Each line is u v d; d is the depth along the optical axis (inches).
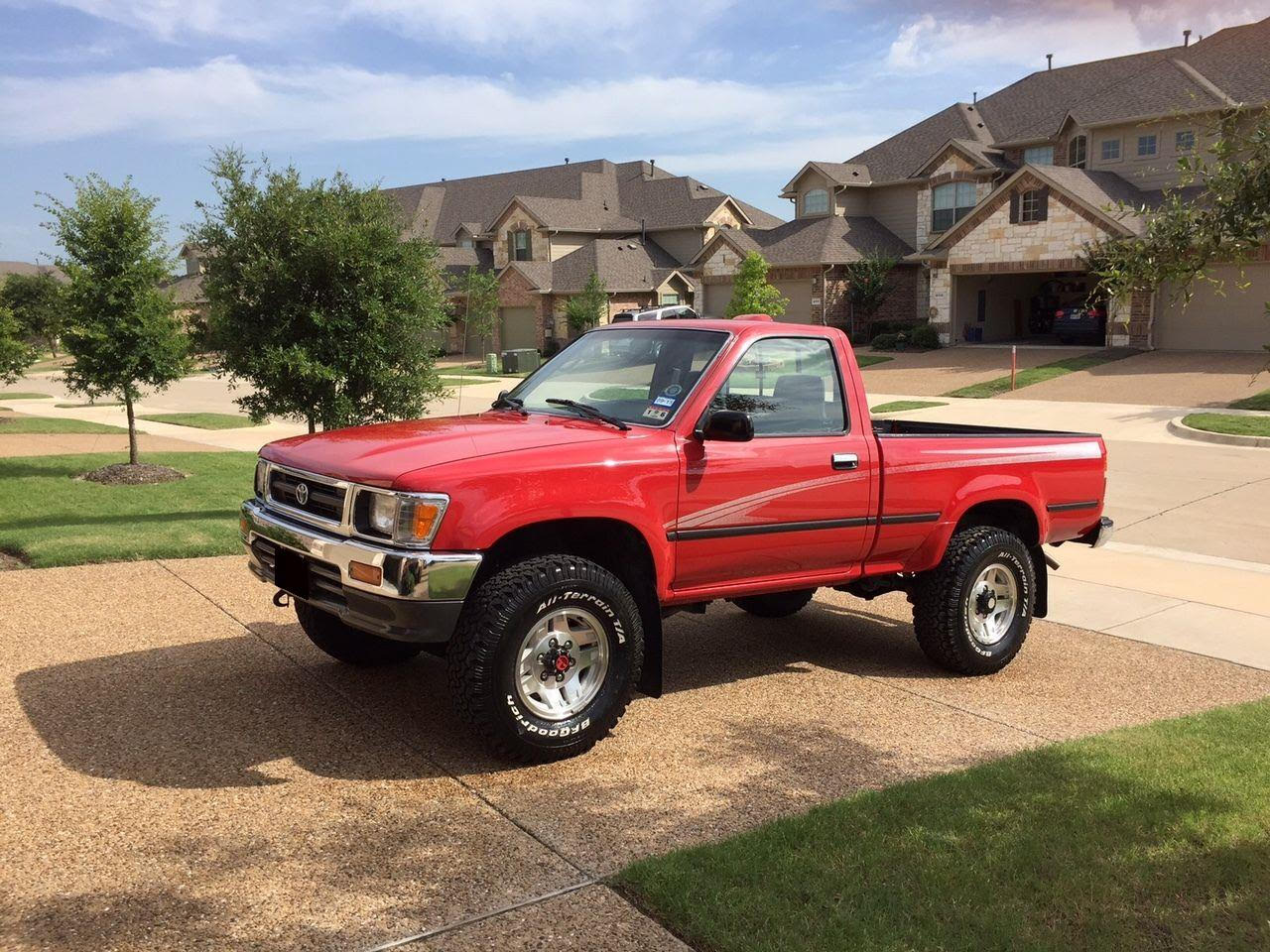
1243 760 185.9
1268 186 181.0
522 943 125.7
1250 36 1353.3
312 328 388.8
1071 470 260.7
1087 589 335.9
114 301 521.0
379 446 188.1
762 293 1469.0
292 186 384.8
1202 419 738.8
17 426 846.5
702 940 126.3
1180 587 338.0
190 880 137.6
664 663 249.3
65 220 517.0
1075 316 1310.3
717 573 209.2
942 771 185.5
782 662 252.4
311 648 241.4
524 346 1911.9
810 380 220.7
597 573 183.8
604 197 2095.2
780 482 209.3
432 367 426.6
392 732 193.0
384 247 389.1
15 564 315.0
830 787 176.4
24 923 125.5
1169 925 130.3
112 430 828.6
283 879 138.8
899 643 273.7
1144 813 161.5
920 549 236.8
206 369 438.0
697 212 1937.7
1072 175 1282.0
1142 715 220.1
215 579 301.7
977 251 1346.0
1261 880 141.7
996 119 1592.0
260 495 211.3
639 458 190.2
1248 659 263.0
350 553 173.5
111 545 330.6
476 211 2237.9
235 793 164.1
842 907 132.5
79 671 218.8
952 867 143.0
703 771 182.1
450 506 169.6
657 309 1466.5
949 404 963.3
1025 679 244.5
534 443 185.8
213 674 220.4
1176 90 1285.7
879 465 224.7
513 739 176.6
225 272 386.0
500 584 175.3
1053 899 135.3
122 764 173.2
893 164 1640.0
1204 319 1185.4
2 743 179.5
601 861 147.2
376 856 146.3
